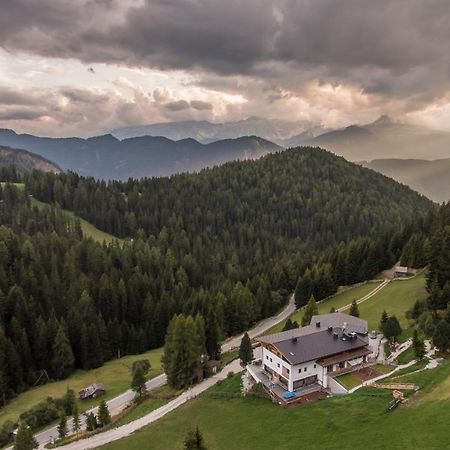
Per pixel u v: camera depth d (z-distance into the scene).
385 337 96.56
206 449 56.03
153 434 75.62
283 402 74.06
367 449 51.81
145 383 108.06
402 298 129.88
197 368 99.19
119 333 139.50
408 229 182.62
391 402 61.59
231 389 86.25
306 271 160.62
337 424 60.31
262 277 175.12
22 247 162.50
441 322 81.19
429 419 54.62
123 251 193.12
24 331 121.50
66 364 122.31
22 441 78.38
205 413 78.81
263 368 88.00
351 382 76.25
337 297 154.12
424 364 77.12
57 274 149.75
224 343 135.88
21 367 116.25
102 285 151.12
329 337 85.31
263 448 60.09
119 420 88.62
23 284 140.62
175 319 104.88
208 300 143.00
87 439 81.56
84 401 104.31
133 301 154.75
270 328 146.25
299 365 77.62
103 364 131.50
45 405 97.75
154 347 146.88
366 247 170.25
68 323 131.75
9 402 108.38
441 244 117.69
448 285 104.00
